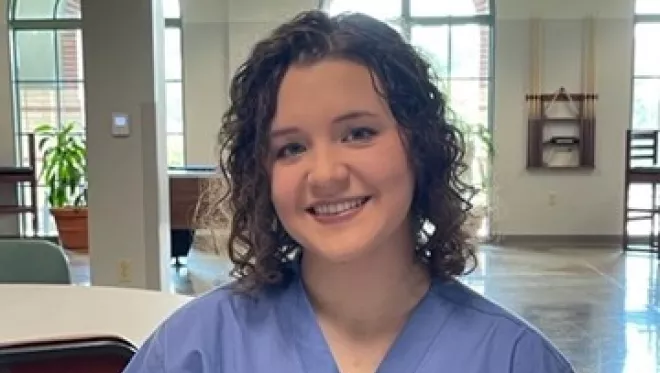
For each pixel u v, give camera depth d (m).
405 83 0.87
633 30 7.42
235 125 0.94
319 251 0.86
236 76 0.95
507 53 7.49
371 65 0.86
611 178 7.55
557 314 4.46
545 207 7.61
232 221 0.97
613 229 7.61
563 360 0.90
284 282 0.95
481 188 1.07
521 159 7.59
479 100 7.63
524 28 7.47
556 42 7.46
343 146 0.86
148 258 4.05
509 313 0.91
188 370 0.89
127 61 3.94
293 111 0.87
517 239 7.61
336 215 0.86
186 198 5.52
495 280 5.54
